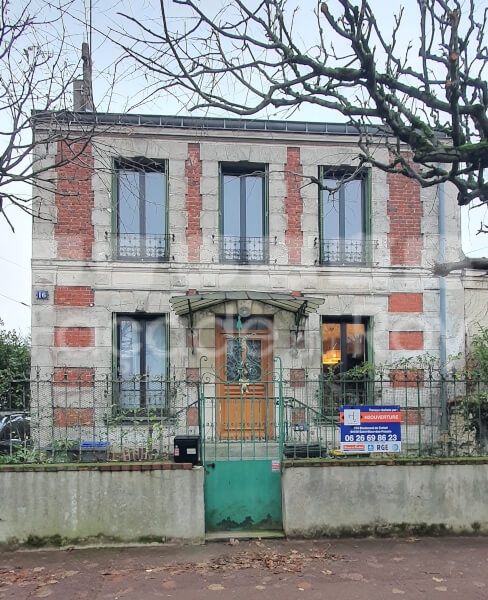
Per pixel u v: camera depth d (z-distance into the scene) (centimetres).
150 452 732
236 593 554
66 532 680
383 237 1157
